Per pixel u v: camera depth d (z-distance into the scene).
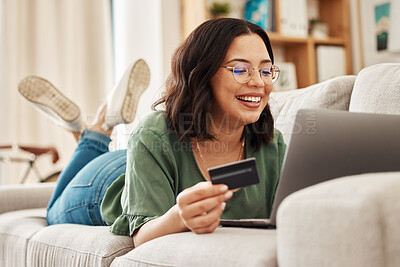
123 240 1.08
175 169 1.11
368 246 0.59
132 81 1.80
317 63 3.56
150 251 0.88
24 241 1.37
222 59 1.07
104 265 1.02
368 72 1.29
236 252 0.75
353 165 0.81
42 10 3.28
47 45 3.29
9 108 3.17
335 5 3.75
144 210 1.04
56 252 1.19
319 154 0.81
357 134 0.83
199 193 0.85
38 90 1.91
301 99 1.46
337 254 0.61
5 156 2.94
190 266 0.79
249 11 3.47
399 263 0.60
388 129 0.85
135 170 1.08
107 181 1.42
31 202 1.89
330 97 1.38
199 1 3.17
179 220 0.93
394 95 1.19
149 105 3.20
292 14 3.47
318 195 0.64
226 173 0.84
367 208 0.59
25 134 3.21
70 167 1.67
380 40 3.59
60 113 1.92
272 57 1.19
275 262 0.72
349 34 3.83
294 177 0.82
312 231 0.63
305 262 0.64
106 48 3.44
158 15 3.31
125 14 3.34
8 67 3.18
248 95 1.08
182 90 1.12
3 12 3.19
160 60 3.30
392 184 0.62
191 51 1.11
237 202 1.13
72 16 3.37
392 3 3.46
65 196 1.50
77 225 1.33
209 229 0.87
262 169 1.19
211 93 1.11
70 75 3.35
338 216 0.61
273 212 0.85
